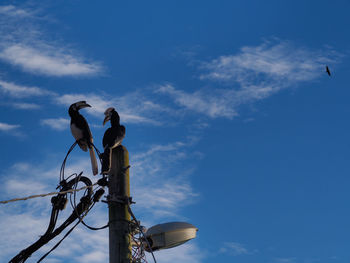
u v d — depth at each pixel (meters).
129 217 7.54
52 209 8.43
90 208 8.16
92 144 9.59
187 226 8.19
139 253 7.58
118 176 7.73
